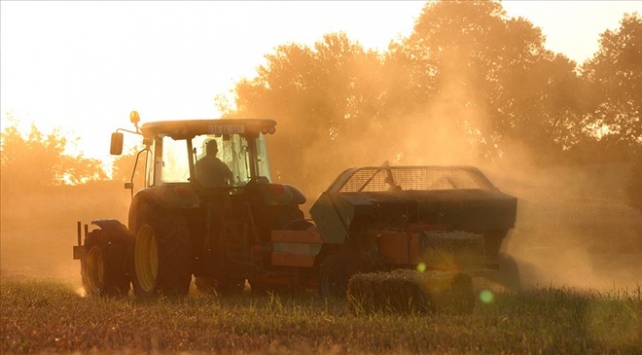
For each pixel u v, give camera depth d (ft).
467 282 106.42
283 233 144.56
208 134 155.63
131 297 152.25
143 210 151.64
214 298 143.23
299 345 80.18
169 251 147.23
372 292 108.88
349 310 111.45
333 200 133.69
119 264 156.87
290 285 145.79
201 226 154.92
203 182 154.71
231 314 103.86
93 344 83.71
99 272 163.43
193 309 112.88
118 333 89.30
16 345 83.15
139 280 153.48
